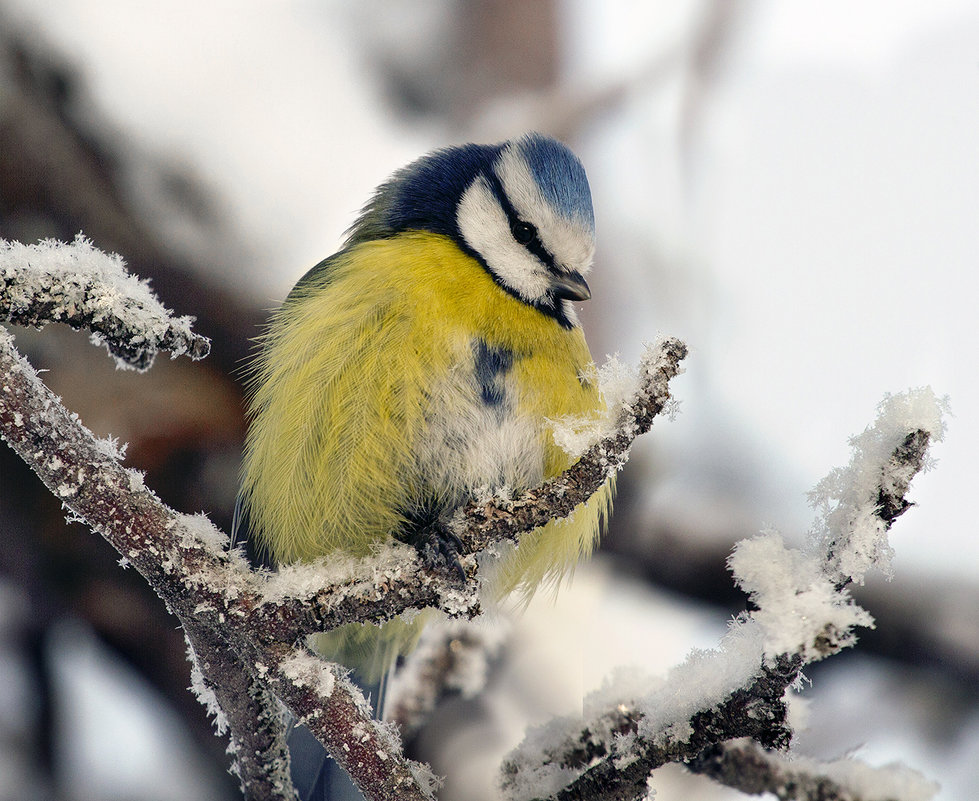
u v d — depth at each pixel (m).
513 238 1.92
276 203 1.97
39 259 1.87
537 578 1.92
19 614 1.95
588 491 1.88
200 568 1.88
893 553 1.87
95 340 1.87
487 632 1.94
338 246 1.96
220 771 1.94
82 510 1.87
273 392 1.92
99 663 1.95
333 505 1.91
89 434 1.88
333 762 1.90
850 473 1.87
